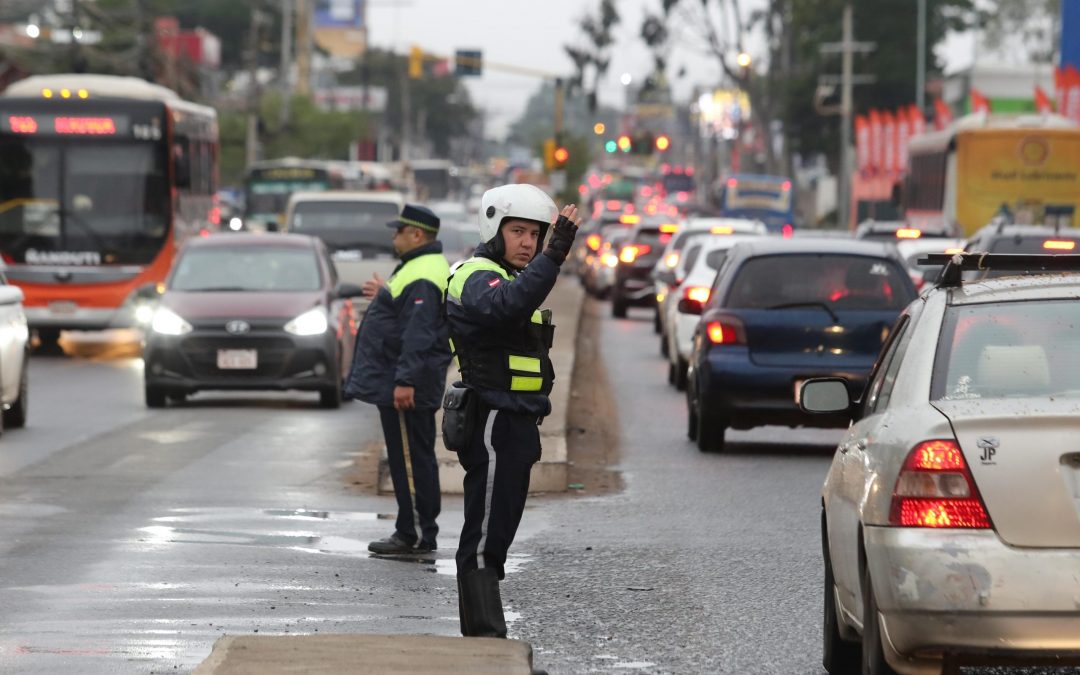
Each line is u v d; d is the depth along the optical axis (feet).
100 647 70.08
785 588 84.53
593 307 388.57
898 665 53.88
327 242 251.19
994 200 325.01
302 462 130.21
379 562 90.58
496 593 65.62
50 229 250.98
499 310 62.69
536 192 64.28
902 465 53.36
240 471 124.88
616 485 121.70
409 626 74.90
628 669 68.08
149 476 121.80
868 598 56.39
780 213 564.30
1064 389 55.16
